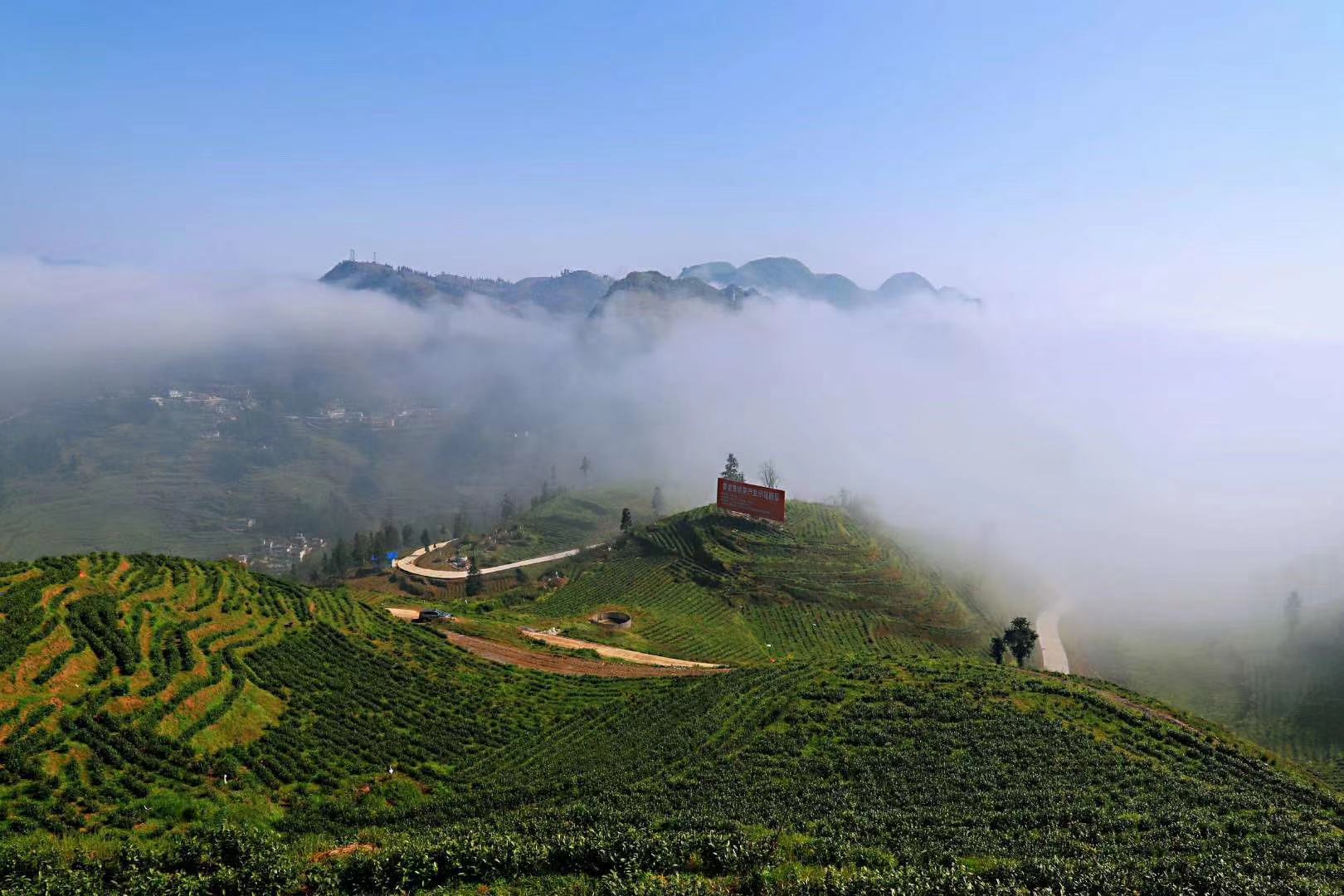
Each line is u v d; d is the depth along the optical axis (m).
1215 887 41.19
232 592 92.81
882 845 49.97
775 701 82.62
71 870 39.94
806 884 40.16
